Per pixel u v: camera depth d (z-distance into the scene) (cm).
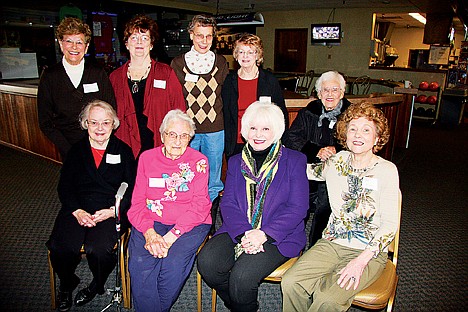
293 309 183
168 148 206
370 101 448
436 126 875
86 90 253
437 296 238
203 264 192
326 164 204
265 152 204
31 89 480
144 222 204
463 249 301
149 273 194
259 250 189
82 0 714
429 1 707
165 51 848
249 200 202
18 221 334
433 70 900
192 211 206
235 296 182
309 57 1052
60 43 247
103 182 221
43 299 228
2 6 661
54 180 441
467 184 465
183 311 223
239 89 268
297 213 198
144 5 814
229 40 992
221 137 277
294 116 384
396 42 1445
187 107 268
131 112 253
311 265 184
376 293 170
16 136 541
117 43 818
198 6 951
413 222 352
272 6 970
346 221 192
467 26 810
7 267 262
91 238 205
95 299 229
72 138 263
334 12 994
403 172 512
